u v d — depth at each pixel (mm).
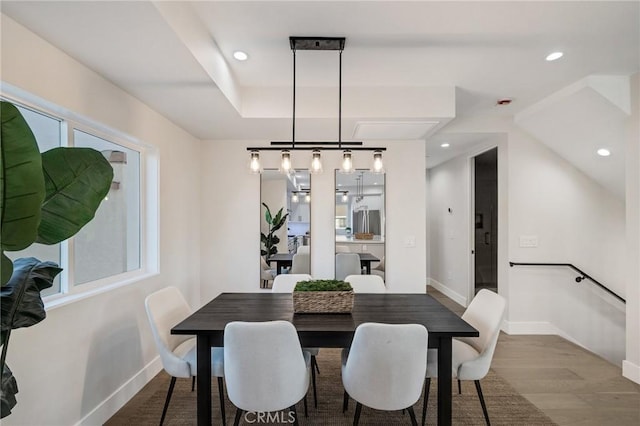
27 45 1526
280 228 3805
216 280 3779
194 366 1931
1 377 1104
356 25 1956
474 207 4812
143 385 2562
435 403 2381
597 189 3779
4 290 1130
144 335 2586
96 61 1845
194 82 2139
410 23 1931
